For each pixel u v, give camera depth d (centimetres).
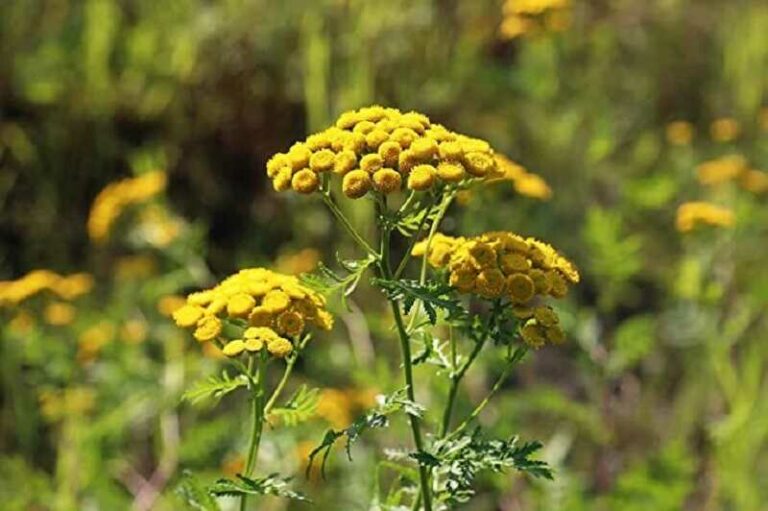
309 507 638
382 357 665
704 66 1180
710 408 767
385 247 372
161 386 691
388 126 381
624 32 1155
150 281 785
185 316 401
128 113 995
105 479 641
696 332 725
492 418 695
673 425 759
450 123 1008
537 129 965
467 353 609
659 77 1170
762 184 826
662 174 970
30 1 1037
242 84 1005
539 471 363
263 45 1014
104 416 686
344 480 638
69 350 733
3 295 715
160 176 783
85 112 980
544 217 798
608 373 632
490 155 376
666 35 1177
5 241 942
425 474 382
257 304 394
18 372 726
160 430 703
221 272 955
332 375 788
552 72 934
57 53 991
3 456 717
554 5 852
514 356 390
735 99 1153
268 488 378
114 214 783
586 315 691
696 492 732
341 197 866
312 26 986
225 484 378
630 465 700
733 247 805
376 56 1012
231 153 988
